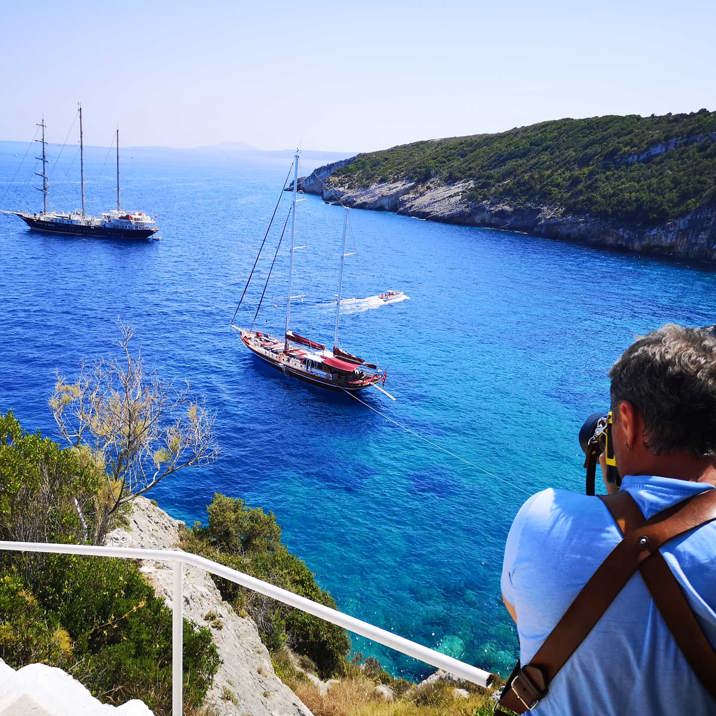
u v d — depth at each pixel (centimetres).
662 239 13738
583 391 6297
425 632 2814
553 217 16138
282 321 8388
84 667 870
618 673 151
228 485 4088
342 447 4803
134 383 2348
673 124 16738
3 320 7450
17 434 1591
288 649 1947
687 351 163
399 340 7825
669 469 167
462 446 4969
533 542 171
